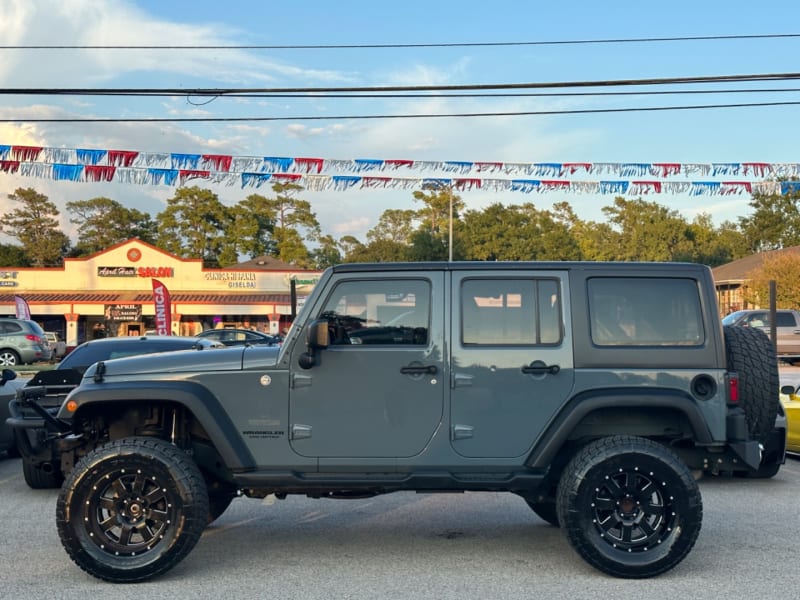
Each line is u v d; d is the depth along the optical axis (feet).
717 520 21.77
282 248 249.34
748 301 127.95
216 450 18.24
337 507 24.07
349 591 15.92
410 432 17.39
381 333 17.72
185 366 17.69
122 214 260.21
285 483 17.30
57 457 25.22
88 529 16.58
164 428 18.67
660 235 228.63
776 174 43.70
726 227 249.96
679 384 17.39
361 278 17.83
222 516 22.88
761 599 15.30
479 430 17.38
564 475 16.89
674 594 15.61
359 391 17.44
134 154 43.27
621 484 16.85
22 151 42.32
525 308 17.74
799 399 32.19
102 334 146.51
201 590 16.05
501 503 24.57
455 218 224.53
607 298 17.76
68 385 26.53
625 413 17.92
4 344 83.71
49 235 253.65
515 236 203.21
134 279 147.43
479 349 17.48
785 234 221.25
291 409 17.46
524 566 17.69
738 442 17.26
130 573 16.30
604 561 16.44
